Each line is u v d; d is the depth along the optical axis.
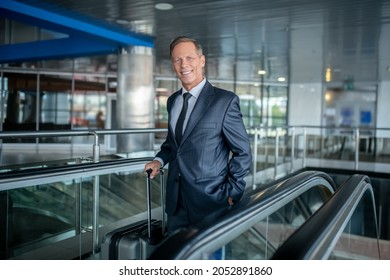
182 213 2.12
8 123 12.98
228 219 1.50
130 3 6.19
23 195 3.07
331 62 11.43
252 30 7.89
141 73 8.60
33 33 11.01
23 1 6.12
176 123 2.09
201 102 2.00
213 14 6.79
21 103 13.19
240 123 2.00
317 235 1.57
